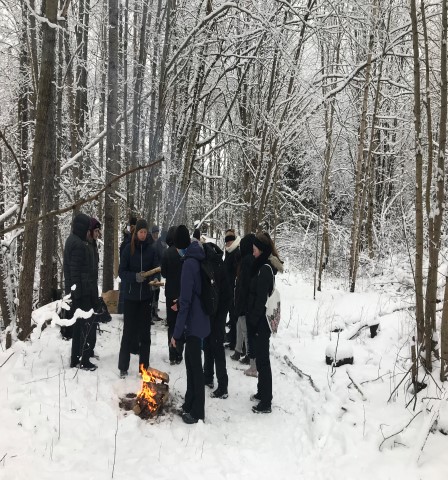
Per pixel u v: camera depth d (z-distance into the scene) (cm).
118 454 384
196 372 450
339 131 1370
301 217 1984
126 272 528
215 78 1298
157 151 1048
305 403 494
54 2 429
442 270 792
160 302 949
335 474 359
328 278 1487
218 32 1151
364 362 595
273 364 624
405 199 1714
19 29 984
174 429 434
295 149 1844
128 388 502
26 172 970
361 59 1301
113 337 662
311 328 803
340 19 1110
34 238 529
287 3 990
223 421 463
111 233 865
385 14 1116
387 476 343
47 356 543
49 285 700
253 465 389
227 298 509
